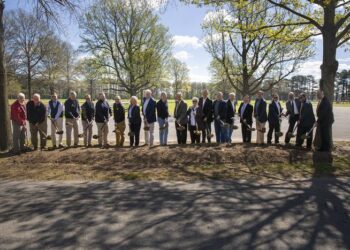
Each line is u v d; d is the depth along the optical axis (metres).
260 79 22.89
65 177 7.88
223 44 23.12
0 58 11.13
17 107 10.65
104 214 5.48
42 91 53.81
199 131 11.31
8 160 9.56
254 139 14.59
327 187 6.97
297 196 6.39
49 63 45.75
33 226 5.02
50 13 12.49
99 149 10.33
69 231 4.84
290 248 4.33
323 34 10.90
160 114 11.22
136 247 4.36
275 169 8.50
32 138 11.05
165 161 9.23
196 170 8.48
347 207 5.79
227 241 4.53
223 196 6.41
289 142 11.94
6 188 7.00
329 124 9.41
